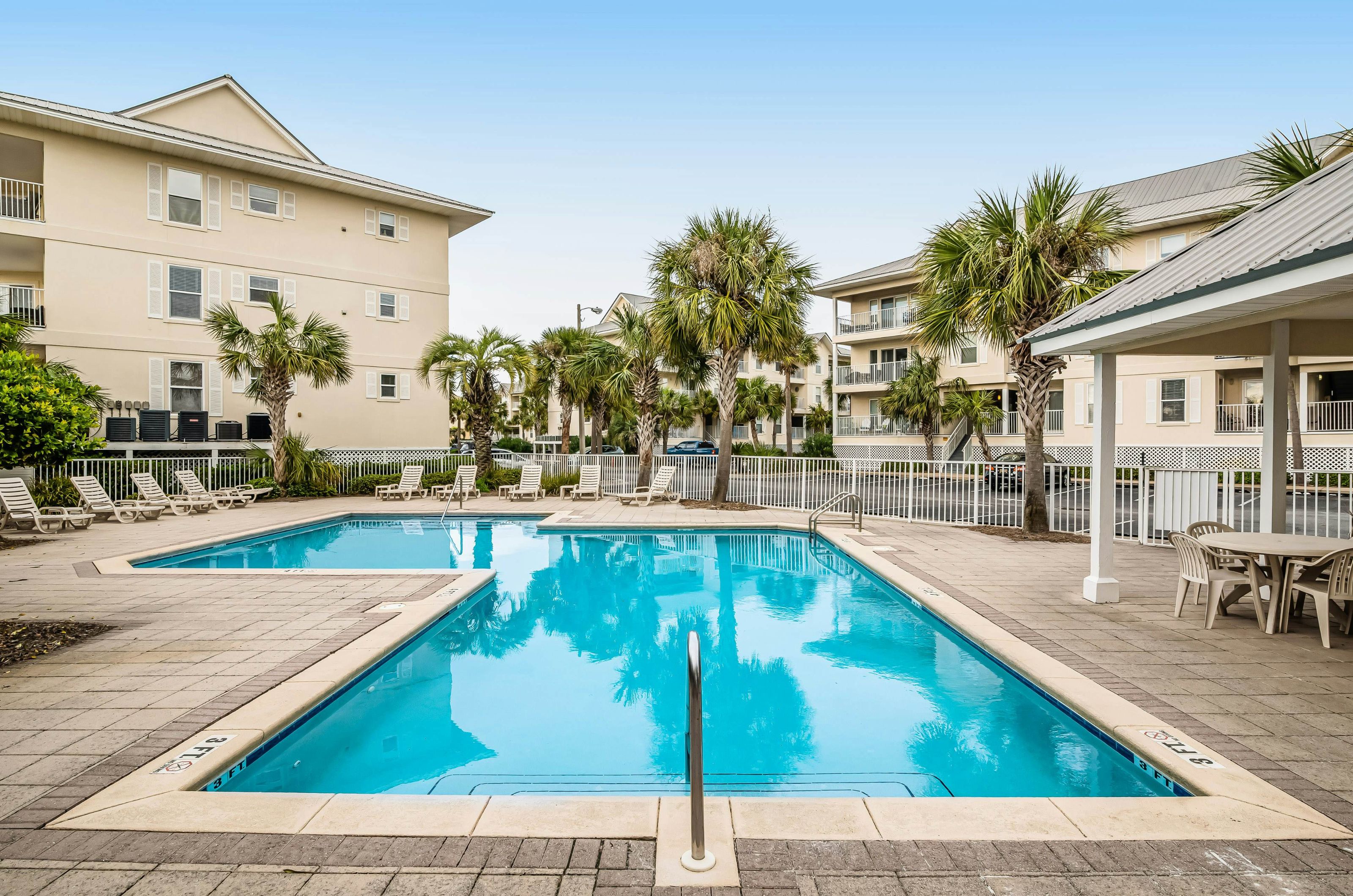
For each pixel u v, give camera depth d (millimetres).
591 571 10680
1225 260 5020
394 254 24641
